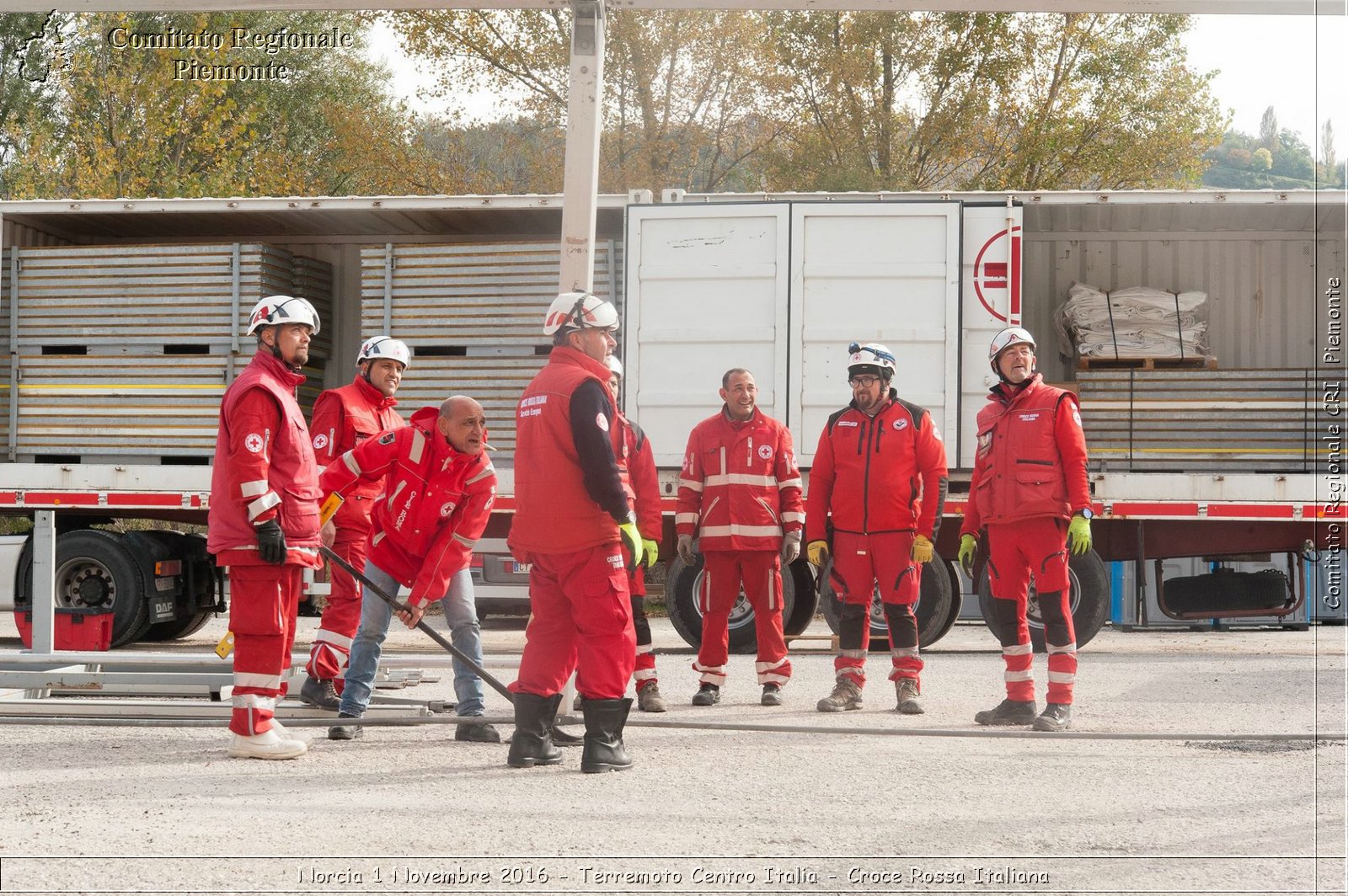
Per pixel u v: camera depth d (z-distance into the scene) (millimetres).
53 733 6004
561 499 5094
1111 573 13211
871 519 6906
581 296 5250
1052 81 24156
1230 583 10734
